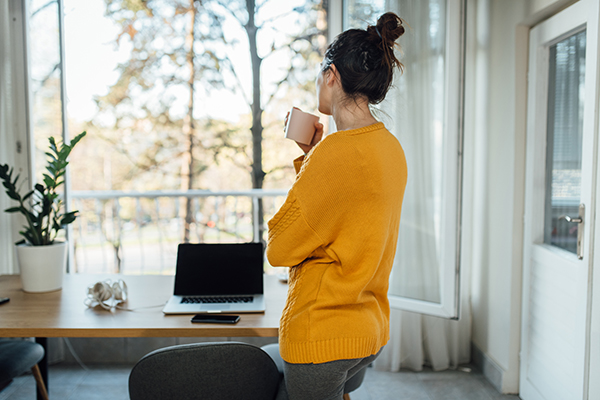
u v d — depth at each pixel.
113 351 2.63
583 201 1.65
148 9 5.00
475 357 2.60
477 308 2.59
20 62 2.43
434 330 2.53
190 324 1.36
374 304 1.05
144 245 5.56
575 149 1.77
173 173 5.34
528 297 2.11
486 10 2.40
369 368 2.56
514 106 2.11
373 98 1.02
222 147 5.27
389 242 1.04
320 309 0.97
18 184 2.46
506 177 2.21
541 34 1.95
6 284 1.81
